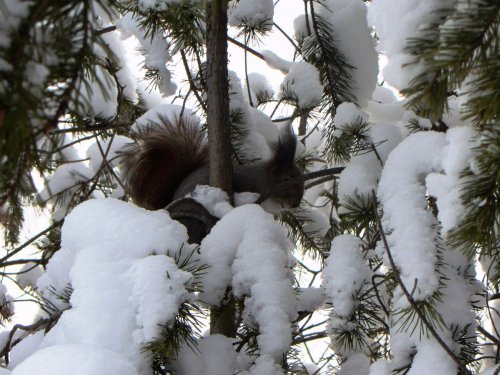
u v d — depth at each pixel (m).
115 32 4.27
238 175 4.24
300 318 3.35
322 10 3.88
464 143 2.04
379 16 1.91
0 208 1.70
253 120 4.23
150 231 2.42
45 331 2.57
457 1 1.78
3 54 1.26
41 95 1.30
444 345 2.10
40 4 1.29
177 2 2.91
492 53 1.58
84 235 2.47
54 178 4.44
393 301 2.43
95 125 3.68
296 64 4.03
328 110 3.80
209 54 3.40
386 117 3.91
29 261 3.70
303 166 4.66
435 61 1.61
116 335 2.20
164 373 2.45
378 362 2.62
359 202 3.05
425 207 2.46
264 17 4.01
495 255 2.31
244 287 2.67
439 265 2.42
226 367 2.55
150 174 4.58
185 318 2.27
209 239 2.79
